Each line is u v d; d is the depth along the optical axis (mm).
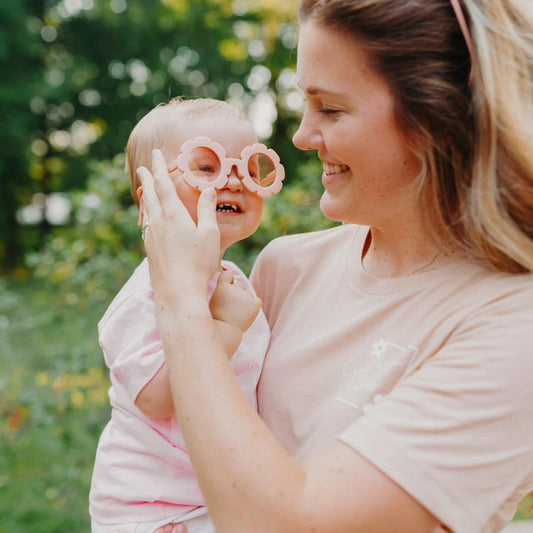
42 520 3889
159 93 16828
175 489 1554
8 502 3986
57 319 5199
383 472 1181
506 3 1361
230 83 16578
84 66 15867
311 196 4336
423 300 1435
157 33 16328
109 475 1609
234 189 1605
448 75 1318
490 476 1206
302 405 1511
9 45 14523
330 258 1715
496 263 1357
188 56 16688
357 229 1709
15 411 4555
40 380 4602
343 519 1157
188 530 1558
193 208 1585
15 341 5223
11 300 5734
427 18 1309
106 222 4438
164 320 1311
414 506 1182
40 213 16500
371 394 1399
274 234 4203
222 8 15727
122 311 1618
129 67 16719
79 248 4465
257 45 15484
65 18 15789
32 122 15500
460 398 1214
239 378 1597
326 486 1176
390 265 1556
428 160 1365
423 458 1187
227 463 1179
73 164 16359
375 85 1340
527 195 1308
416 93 1315
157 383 1483
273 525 1152
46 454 4297
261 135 15320
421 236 1489
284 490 1162
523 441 1218
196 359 1254
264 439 1202
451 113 1317
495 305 1308
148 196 1452
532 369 1214
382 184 1403
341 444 1228
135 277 1719
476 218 1323
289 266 1772
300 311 1662
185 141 1644
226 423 1199
